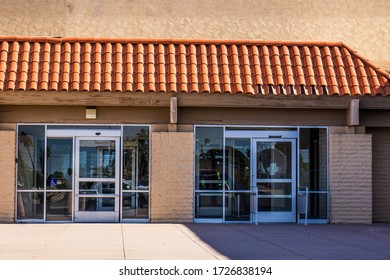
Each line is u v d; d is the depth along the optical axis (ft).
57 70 58.80
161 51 61.52
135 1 70.95
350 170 60.95
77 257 38.50
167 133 59.41
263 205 61.21
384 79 61.26
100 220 59.57
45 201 58.90
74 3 70.54
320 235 51.60
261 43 63.46
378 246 45.19
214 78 59.67
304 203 60.13
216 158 60.49
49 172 59.21
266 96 59.67
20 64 59.06
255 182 61.00
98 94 58.34
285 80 60.54
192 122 60.13
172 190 59.36
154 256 39.22
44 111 59.11
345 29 72.84
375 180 63.05
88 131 59.57
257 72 60.59
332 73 61.31
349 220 60.70
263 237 49.90
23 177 58.90
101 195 59.67
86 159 59.67
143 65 60.34
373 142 63.05
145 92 58.49
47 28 70.13
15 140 58.59
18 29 69.97
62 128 59.41
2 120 58.65
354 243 46.78
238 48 63.10
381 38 73.00
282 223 61.00
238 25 71.72
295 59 62.18
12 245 43.91
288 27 72.18
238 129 60.85
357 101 59.98
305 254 40.83
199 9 71.41
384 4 73.05
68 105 58.85
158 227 55.83
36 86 57.47
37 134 59.06
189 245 44.62
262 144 61.26
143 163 59.82
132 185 59.72
